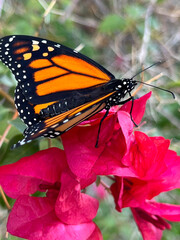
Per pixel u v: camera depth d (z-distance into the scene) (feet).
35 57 0.55
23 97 0.55
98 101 0.53
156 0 1.08
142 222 0.59
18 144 0.47
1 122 0.67
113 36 1.12
